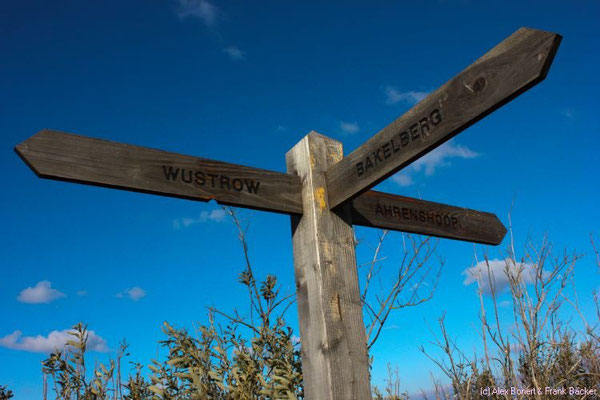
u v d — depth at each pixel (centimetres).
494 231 383
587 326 323
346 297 275
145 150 246
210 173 264
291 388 282
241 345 316
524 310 306
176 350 293
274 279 359
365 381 263
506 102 197
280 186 288
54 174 216
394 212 327
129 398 295
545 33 181
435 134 227
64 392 280
